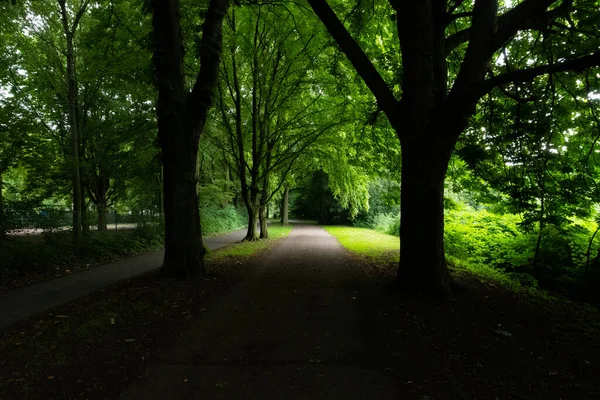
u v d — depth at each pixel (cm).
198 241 1001
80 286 909
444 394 378
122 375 424
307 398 371
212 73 985
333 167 2317
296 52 1662
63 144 1867
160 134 968
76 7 1680
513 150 1038
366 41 1282
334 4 1273
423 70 760
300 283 940
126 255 1517
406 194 781
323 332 571
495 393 379
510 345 509
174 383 405
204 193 2831
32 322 612
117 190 2430
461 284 872
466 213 1570
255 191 2098
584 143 1084
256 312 680
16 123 1561
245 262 1297
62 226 1287
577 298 1009
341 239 2212
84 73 1441
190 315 658
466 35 855
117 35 1248
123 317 630
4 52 1609
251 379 414
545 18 712
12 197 1328
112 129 1867
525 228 1116
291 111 2019
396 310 670
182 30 1011
